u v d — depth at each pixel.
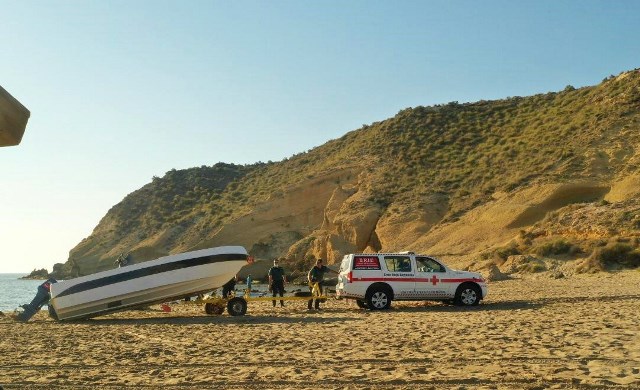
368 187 95.69
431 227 79.62
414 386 8.95
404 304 26.77
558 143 85.75
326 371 10.38
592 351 11.27
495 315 19.50
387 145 109.12
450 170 94.00
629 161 73.19
